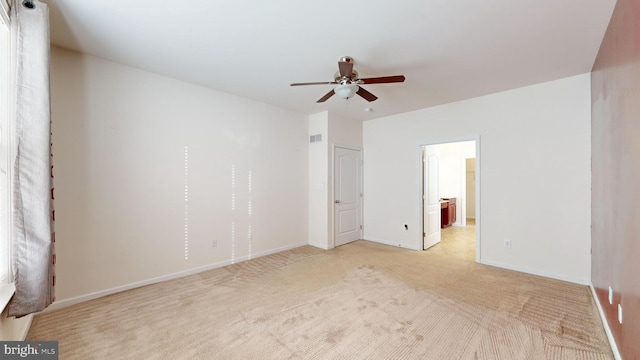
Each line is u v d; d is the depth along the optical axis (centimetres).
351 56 267
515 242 357
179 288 295
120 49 255
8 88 175
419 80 326
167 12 199
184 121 334
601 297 237
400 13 199
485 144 383
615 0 183
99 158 272
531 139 344
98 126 272
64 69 253
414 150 464
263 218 421
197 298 270
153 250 309
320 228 475
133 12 199
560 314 236
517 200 355
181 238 331
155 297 272
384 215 508
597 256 260
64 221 253
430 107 441
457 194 725
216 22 212
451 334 207
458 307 250
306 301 264
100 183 273
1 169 172
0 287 172
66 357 179
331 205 473
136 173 297
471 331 211
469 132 398
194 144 344
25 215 173
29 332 207
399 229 486
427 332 209
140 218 299
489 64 284
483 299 267
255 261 394
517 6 191
